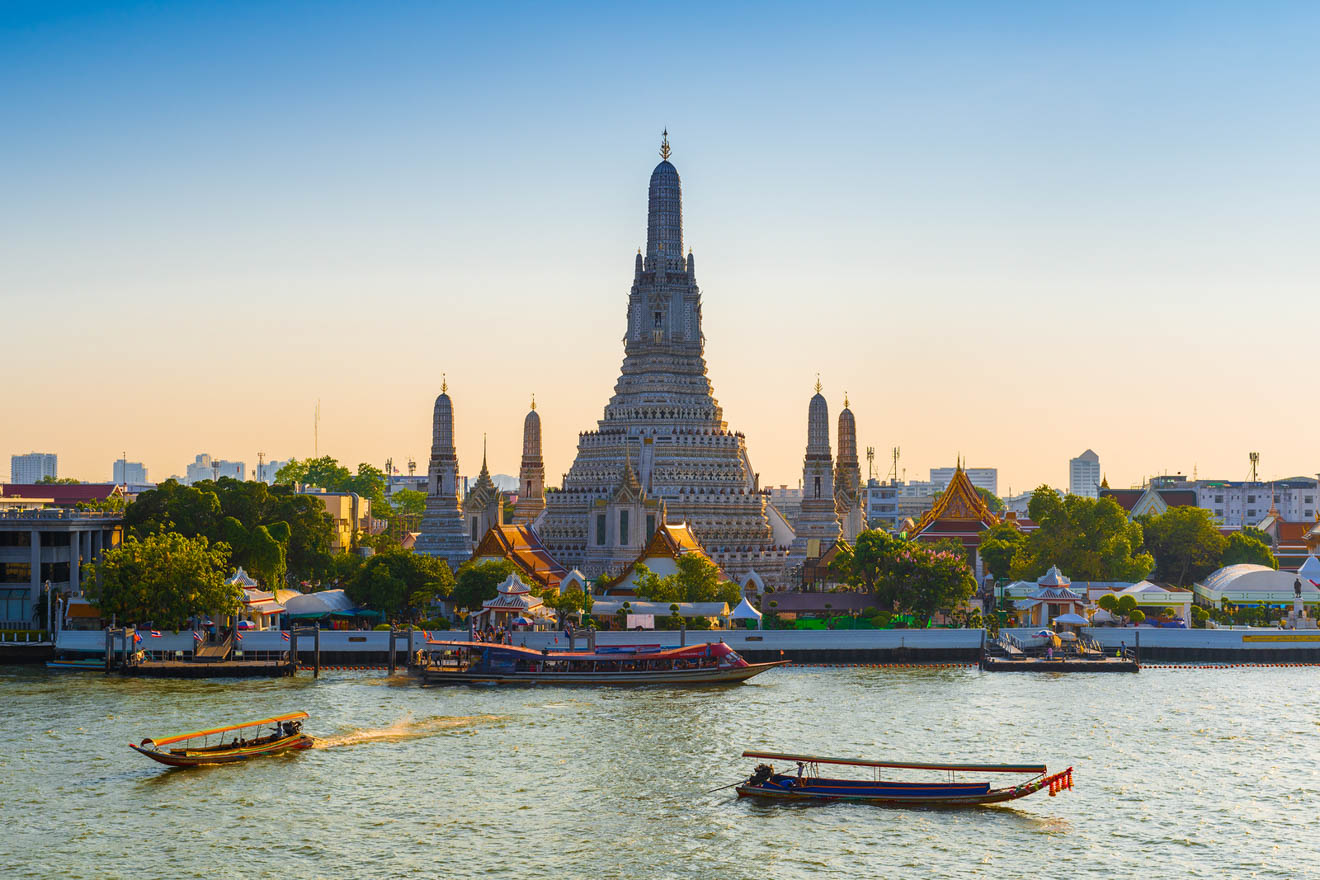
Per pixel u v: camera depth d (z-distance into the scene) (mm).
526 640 179875
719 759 124375
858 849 100250
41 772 118500
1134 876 94375
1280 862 97000
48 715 140500
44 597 191875
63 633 178375
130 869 94812
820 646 182500
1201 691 159500
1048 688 161250
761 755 114000
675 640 181875
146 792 113000
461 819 106438
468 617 199375
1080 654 181500
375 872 94562
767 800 112188
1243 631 186375
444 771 120062
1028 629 195250
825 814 108812
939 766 111125
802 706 148500
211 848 99188
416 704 149625
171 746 126812
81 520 198250
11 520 193875
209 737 130625
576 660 164375
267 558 198750
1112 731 135625
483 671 164000
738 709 146875
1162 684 165000
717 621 192125
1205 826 105188
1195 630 187125
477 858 97562
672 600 194125
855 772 118875
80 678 166125
